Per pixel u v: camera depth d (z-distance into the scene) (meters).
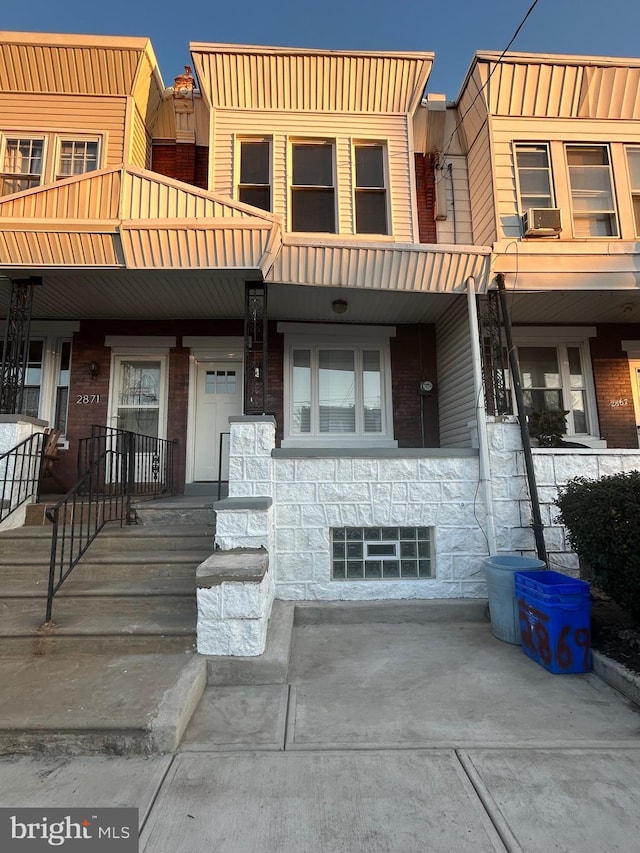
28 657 3.96
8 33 6.78
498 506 5.91
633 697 3.56
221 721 3.29
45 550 5.41
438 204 7.80
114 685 3.43
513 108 7.15
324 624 5.32
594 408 8.22
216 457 8.07
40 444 6.52
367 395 8.23
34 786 2.61
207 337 8.06
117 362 8.11
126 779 2.67
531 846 2.20
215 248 5.93
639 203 7.18
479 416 6.08
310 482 5.79
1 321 7.82
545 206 7.02
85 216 5.89
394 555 5.85
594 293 6.86
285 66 7.07
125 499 6.64
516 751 2.94
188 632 4.07
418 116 7.95
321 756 2.89
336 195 7.12
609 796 2.53
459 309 7.23
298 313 7.75
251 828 2.31
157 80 7.64
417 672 4.07
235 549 4.84
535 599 4.28
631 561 3.90
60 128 7.06
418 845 2.21
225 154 7.07
